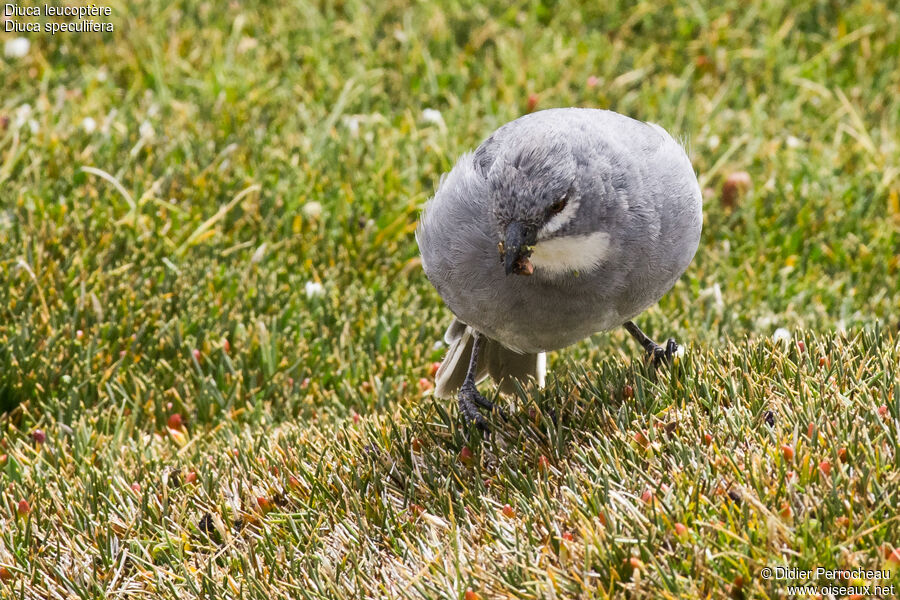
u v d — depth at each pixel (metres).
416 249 10.38
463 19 14.12
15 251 9.42
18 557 6.28
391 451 6.85
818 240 10.54
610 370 7.27
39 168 10.70
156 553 6.26
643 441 6.18
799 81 12.96
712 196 11.01
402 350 9.07
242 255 10.01
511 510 5.89
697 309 9.58
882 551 4.86
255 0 14.42
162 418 8.27
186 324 8.98
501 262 6.69
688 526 5.34
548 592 5.06
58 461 7.34
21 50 12.84
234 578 5.95
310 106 12.26
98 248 9.70
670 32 14.12
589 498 5.62
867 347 6.85
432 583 5.43
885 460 5.51
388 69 13.24
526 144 6.71
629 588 4.98
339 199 10.59
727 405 6.50
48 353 8.50
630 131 7.10
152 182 10.71
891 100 12.82
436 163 11.31
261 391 8.54
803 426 5.89
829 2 14.40
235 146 11.24
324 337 9.15
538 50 13.39
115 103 12.30
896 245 10.61
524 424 6.80
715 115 12.45
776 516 5.20
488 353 8.57
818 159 11.62
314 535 6.04
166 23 13.85
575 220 6.68
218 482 6.79
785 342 7.08
